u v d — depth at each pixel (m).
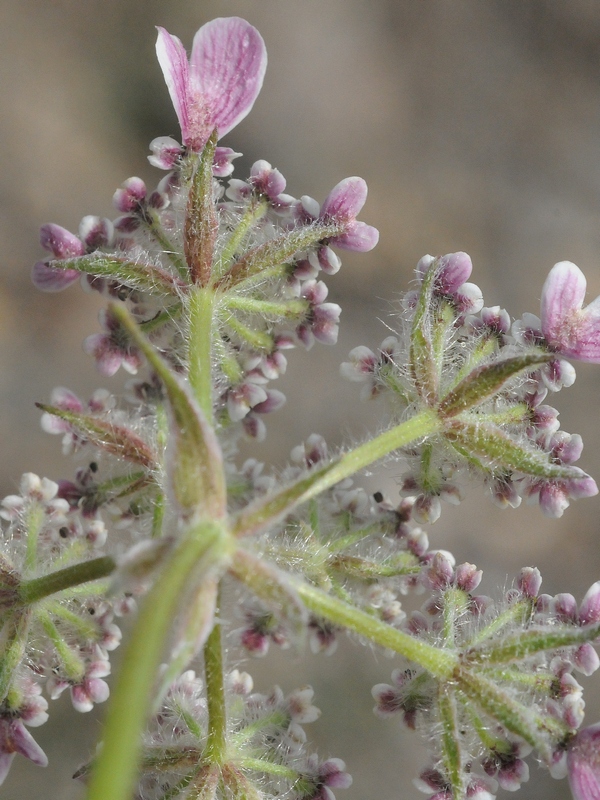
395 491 0.17
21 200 0.20
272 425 0.19
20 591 0.10
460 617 0.10
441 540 0.19
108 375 0.11
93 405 0.11
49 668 0.11
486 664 0.10
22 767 0.17
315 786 0.10
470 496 0.19
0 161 0.20
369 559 0.11
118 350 0.11
